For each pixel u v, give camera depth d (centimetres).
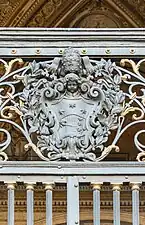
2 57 941
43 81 932
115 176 906
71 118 922
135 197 902
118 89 929
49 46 941
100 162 907
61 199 1798
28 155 1797
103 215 1766
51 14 1850
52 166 906
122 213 1747
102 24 1867
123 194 1748
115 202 902
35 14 1844
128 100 968
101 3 1847
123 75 937
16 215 1802
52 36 941
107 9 1855
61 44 941
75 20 1866
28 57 941
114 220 897
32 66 937
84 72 932
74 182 904
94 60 942
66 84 927
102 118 922
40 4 1834
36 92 929
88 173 905
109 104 923
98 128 918
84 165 906
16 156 1800
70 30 941
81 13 1859
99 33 941
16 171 903
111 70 934
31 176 905
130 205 1750
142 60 943
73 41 941
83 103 927
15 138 1800
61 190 1744
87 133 917
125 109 923
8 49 940
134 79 950
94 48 940
